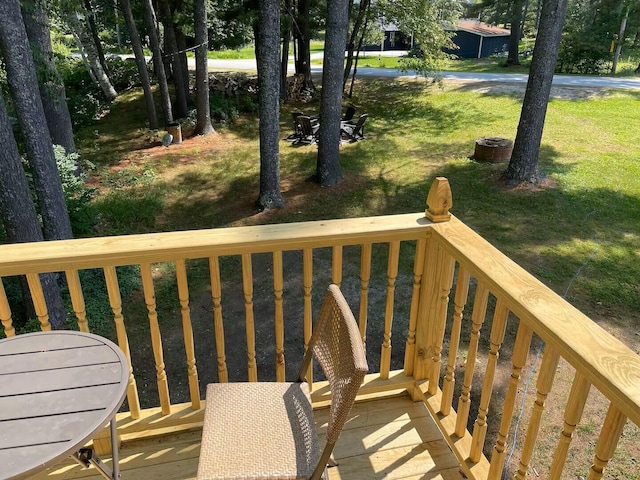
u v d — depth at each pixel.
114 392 1.32
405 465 1.92
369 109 15.74
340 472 1.89
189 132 13.41
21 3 6.19
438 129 13.26
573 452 3.21
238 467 1.40
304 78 17.80
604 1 20.53
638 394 1.01
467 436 1.90
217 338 1.94
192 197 9.30
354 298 5.77
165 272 6.38
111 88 16.02
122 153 11.83
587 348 1.16
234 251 1.78
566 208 8.15
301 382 1.75
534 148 8.98
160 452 1.97
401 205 8.67
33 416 1.24
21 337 1.54
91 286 5.86
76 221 7.61
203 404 2.07
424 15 13.75
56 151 7.55
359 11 15.63
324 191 9.35
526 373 4.19
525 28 32.78
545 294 1.41
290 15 15.81
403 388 2.25
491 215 8.01
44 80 6.60
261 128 8.31
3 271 1.61
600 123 12.74
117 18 15.75
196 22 12.29
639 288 5.82
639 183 9.03
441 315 2.02
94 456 1.46
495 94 15.98
